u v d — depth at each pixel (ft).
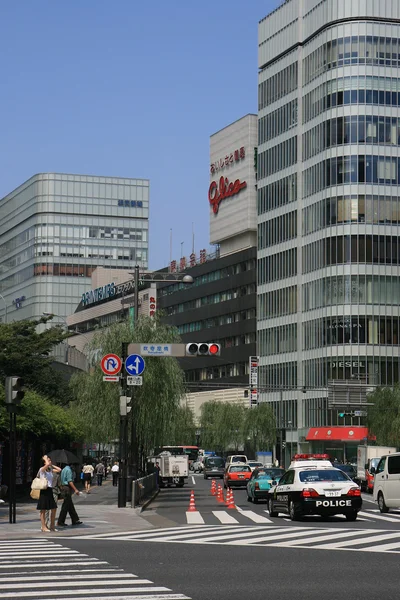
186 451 435.12
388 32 367.45
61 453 122.52
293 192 396.16
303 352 383.65
